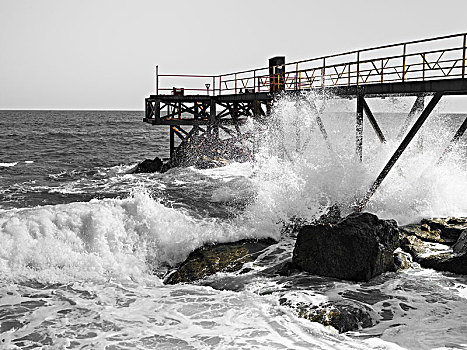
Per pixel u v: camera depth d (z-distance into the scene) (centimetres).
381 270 841
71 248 918
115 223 986
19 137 4647
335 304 702
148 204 1046
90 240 942
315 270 855
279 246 1027
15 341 607
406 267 875
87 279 845
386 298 745
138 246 978
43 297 750
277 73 1791
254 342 601
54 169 2478
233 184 1595
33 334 626
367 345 595
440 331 637
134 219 1012
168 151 3728
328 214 1116
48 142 4225
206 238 1030
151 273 927
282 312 692
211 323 658
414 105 1326
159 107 2230
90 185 1817
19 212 955
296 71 1592
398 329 644
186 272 899
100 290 789
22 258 863
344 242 839
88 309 707
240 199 1395
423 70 1128
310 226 880
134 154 3434
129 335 624
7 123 7688
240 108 2300
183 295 768
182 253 997
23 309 703
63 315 685
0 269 834
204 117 2323
